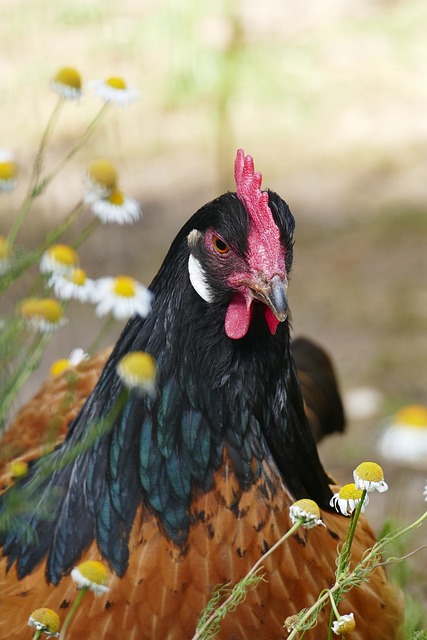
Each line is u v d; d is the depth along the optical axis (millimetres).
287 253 6414
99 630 6023
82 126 18453
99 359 8680
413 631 7453
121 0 22016
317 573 6266
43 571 6258
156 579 6039
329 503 6859
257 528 6133
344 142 20578
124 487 6191
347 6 26062
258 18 25141
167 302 6312
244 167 6566
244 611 6059
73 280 6297
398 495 10938
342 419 9945
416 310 15492
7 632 6137
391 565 7910
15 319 6219
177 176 19109
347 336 14898
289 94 22000
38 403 8383
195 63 21438
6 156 6844
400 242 17328
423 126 21125
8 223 14555
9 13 13953
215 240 6250
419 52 23828
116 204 6492
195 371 6195
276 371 6348
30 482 6711
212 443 6180
